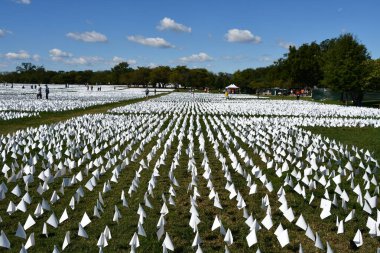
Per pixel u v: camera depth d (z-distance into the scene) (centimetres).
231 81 11169
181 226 654
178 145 1451
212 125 2155
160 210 730
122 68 17650
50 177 887
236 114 2939
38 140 1535
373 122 2239
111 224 660
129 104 3903
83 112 2900
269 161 1178
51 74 16300
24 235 567
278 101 5053
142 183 921
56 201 782
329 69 4853
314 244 589
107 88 10825
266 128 1955
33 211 726
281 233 566
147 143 1522
